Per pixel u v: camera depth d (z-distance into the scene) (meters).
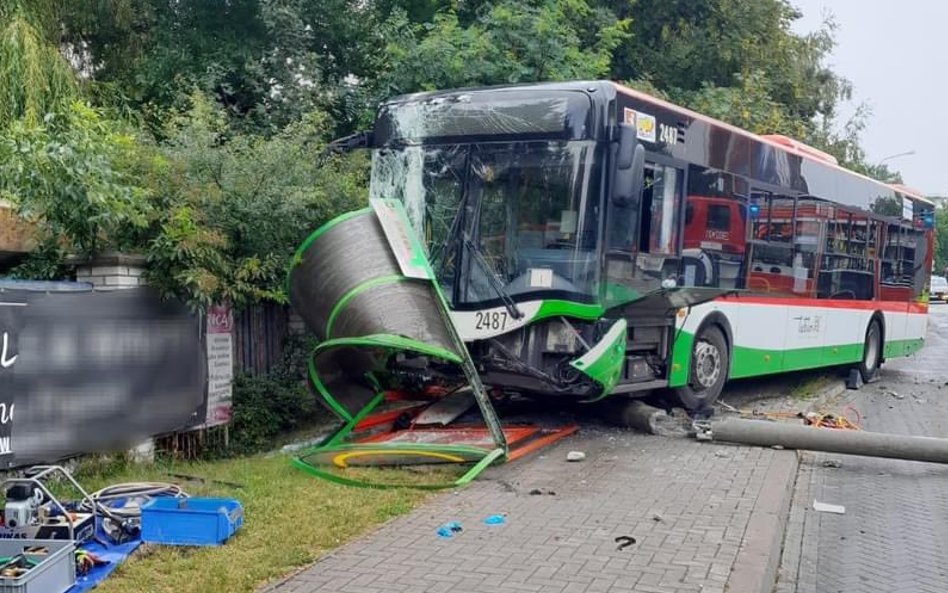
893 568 6.88
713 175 11.56
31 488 6.00
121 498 6.95
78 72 15.76
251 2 16.95
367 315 9.20
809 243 14.30
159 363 8.82
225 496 7.44
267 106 16.08
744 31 22.98
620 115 9.66
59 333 7.68
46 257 8.73
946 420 13.20
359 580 5.64
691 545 6.43
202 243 9.00
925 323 20.31
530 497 7.65
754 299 12.70
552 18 16.42
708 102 21.09
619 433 10.59
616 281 9.56
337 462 8.71
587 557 6.14
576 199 9.38
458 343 9.19
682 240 10.88
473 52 15.53
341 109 17.12
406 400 10.72
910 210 18.94
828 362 15.20
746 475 8.57
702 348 11.61
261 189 9.95
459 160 9.95
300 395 10.84
